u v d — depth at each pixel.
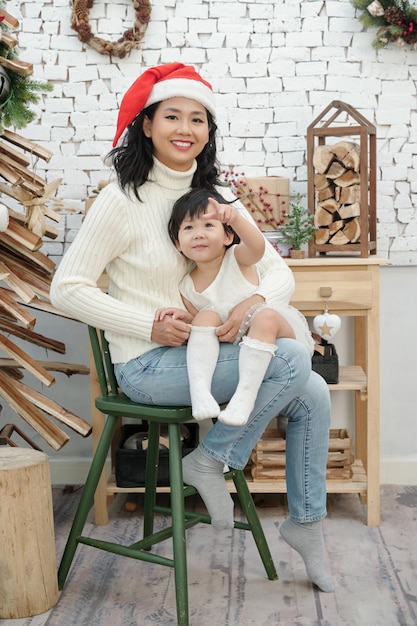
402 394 3.17
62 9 3.01
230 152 3.07
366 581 2.28
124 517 2.86
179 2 3.01
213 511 2.07
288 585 2.26
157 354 2.12
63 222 3.08
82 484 3.18
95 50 3.02
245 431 2.04
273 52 3.03
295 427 2.14
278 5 3.00
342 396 3.19
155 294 2.16
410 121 3.04
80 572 2.37
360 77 3.03
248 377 1.95
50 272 2.72
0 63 2.46
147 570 2.38
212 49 3.03
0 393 2.55
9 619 2.08
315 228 2.79
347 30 3.01
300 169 3.07
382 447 3.19
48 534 2.12
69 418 2.53
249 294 2.12
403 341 3.15
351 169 2.75
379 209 3.08
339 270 2.68
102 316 2.09
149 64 3.04
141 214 2.15
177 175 2.19
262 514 2.85
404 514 2.84
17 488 2.03
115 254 2.15
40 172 3.08
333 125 3.06
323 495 2.18
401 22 2.89
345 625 2.02
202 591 2.23
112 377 2.28
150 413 2.07
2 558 2.05
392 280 3.12
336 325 2.68
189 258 2.14
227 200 2.35
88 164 3.08
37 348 3.15
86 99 3.05
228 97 3.05
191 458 2.07
